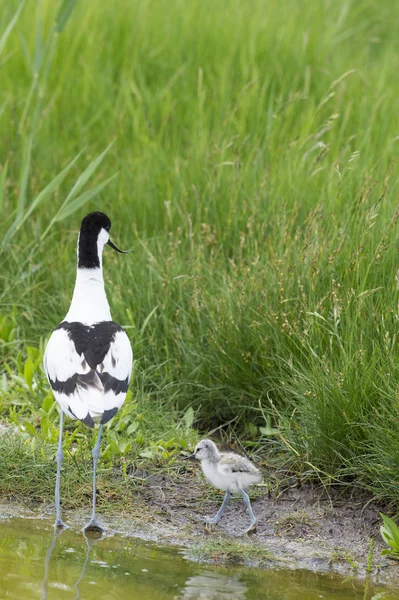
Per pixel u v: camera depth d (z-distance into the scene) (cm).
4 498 906
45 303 1227
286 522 881
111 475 946
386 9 2352
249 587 761
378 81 1816
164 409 1073
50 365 880
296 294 1078
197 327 1119
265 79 1762
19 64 1767
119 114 1622
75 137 1605
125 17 1909
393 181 1320
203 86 1720
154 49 1839
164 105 1652
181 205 1341
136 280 1205
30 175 1441
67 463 951
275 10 2041
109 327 909
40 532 846
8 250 1307
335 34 2050
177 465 975
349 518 884
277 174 1372
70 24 1845
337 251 1079
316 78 1775
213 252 1223
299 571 799
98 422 880
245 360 1053
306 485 934
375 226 1145
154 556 809
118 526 866
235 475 862
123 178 1445
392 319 998
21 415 1062
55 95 1583
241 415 1049
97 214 948
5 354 1192
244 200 1298
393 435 884
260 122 1603
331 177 1305
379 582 785
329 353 1011
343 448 923
